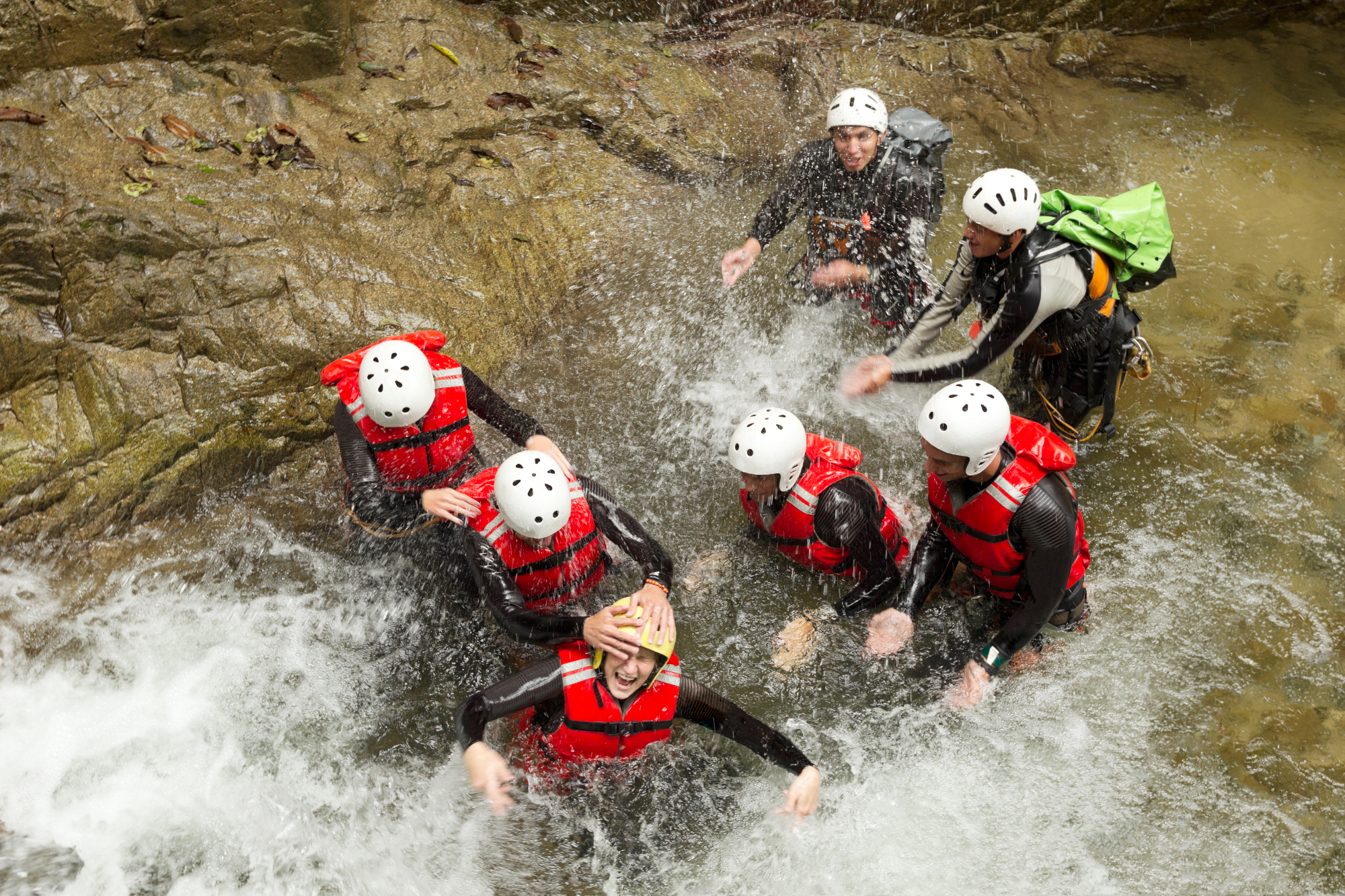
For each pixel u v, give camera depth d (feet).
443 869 10.48
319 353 15.20
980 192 11.84
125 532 13.64
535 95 20.31
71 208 14.30
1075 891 10.21
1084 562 11.54
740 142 21.31
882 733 11.65
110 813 10.69
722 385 16.34
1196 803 10.93
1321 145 21.99
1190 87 23.99
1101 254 12.58
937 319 13.84
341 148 17.58
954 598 12.84
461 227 18.02
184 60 16.99
